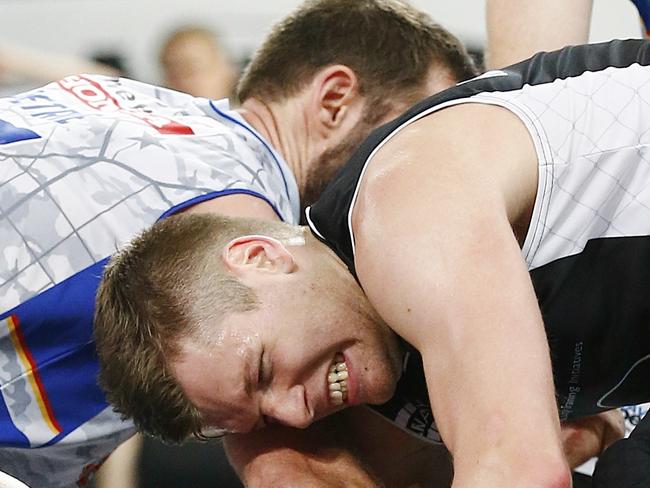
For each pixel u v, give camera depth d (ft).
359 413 14.21
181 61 29.22
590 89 12.48
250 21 29.25
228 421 12.70
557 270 12.17
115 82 17.89
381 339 12.57
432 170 11.25
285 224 13.25
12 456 15.62
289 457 13.71
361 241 11.37
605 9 27.07
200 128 16.43
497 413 9.66
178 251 12.76
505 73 12.78
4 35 29.86
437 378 10.27
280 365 12.21
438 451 14.87
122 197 15.12
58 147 15.40
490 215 10.77
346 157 18.80
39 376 15.07
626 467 11.73
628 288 12.32
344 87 18.63
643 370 13.10
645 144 12.21
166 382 12.41
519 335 10.00
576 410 13.76
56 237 14.90
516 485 9.30
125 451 23.52
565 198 11.98
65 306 14.88
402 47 18.79
